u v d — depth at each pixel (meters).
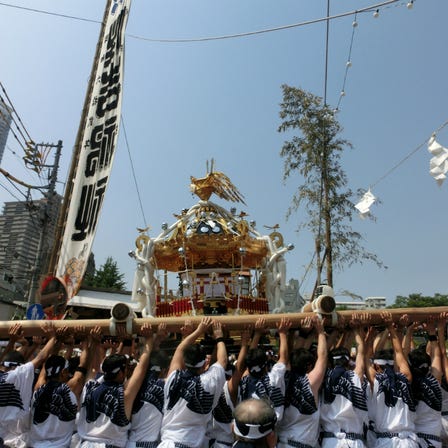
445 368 4.81
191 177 11.51
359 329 4.73
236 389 4.41
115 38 13.05
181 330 4.67
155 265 10.45
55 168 20.50
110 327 4.67
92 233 10.97
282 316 4.66
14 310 24.09
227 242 9.95
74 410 4.19
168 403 3.92
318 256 13.98
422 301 44.56
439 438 4.41
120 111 11.96
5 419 4.01
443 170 6.53
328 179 14.10
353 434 3.97
